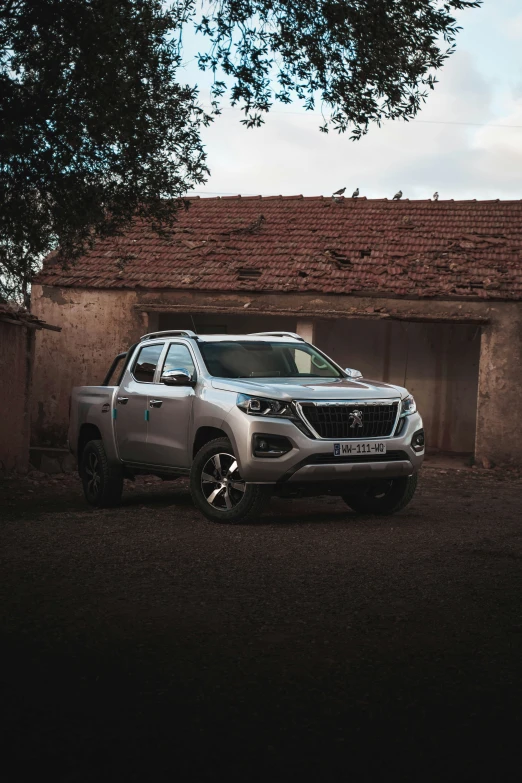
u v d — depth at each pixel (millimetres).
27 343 14773
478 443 17562
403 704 3520
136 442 9883
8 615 4941
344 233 20875
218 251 20375
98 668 3975
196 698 3572
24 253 11164
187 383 9148
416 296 17984
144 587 5691
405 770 2893
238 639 4488
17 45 9352
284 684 3768
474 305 17766
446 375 20234
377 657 4184
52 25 9156
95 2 9078
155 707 3461
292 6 9492
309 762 2951
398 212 22078
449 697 3605
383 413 8727
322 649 4316
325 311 18375
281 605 5223
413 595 5496
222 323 20844
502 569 6305
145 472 10062
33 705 3475
